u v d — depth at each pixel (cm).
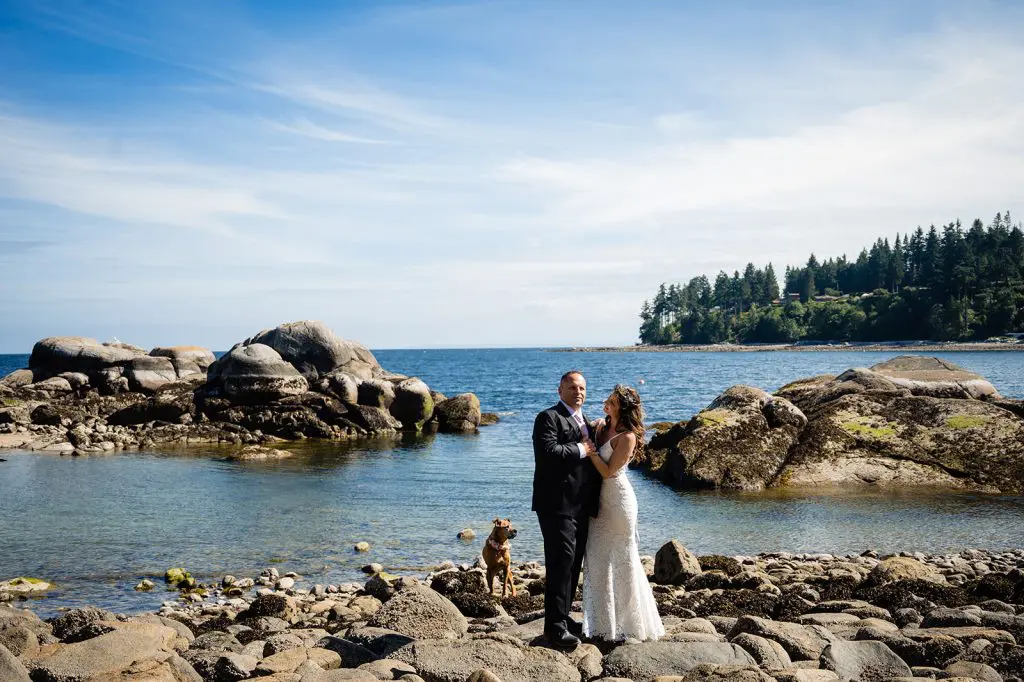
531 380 9300
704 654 641
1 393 3706
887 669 626
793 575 1198
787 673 579
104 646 659
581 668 634
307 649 689
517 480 2262
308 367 3959
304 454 2872
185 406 3509
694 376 9150
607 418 732
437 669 617
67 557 1405
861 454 2228
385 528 1659
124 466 2520
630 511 708
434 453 2905
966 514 1775
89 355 4056
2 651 595
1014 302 15738
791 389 2839
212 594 1200
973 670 606
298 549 1482
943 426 2272
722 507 1870
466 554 1460
